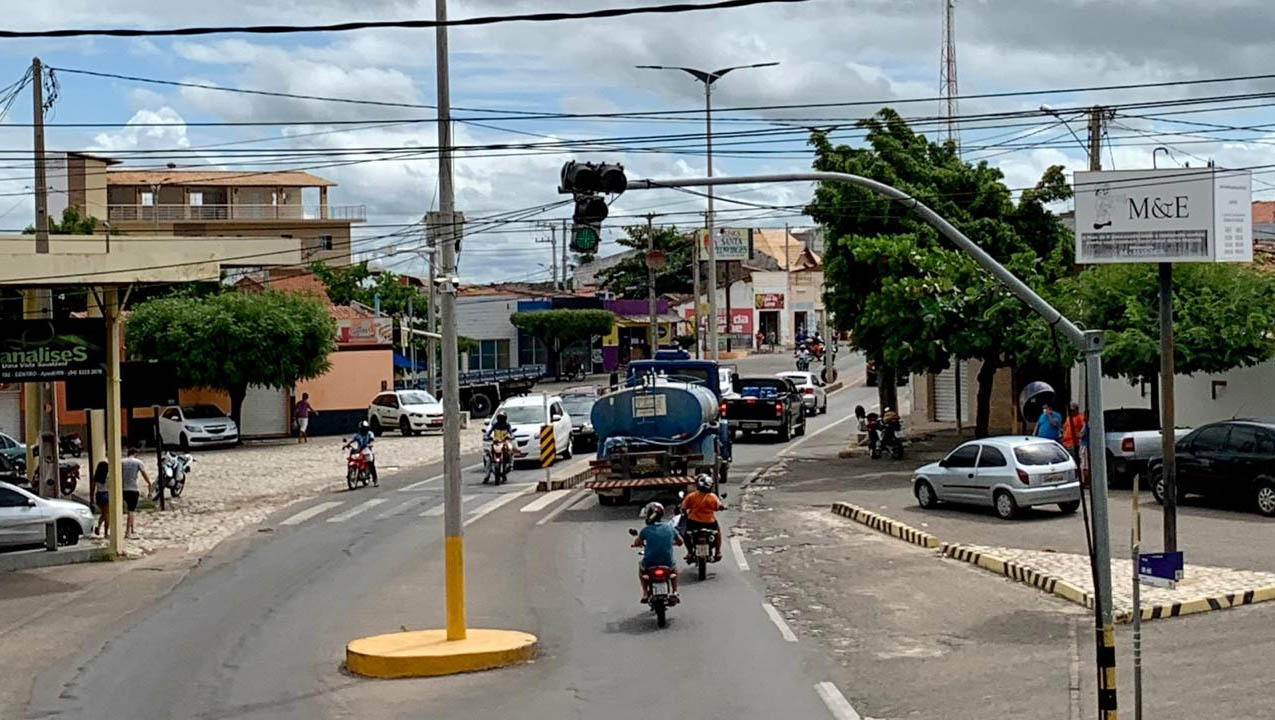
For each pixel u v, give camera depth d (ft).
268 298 179.22
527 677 48.91
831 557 74.02
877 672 47.34
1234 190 71.10
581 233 48.52
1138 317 96.73
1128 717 39.40
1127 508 88.33
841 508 92.63
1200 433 85.97
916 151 129.39
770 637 53.98
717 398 112.06
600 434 96.22
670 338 312.71
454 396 52.80
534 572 72.90
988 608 58.29
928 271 112.98
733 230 308.60
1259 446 82.23
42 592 73.87
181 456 118.21
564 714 43.04
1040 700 42.42
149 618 64.90
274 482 129.29
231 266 89.71
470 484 120.37
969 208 126.52
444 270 52.11
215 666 53.26
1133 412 101.55
